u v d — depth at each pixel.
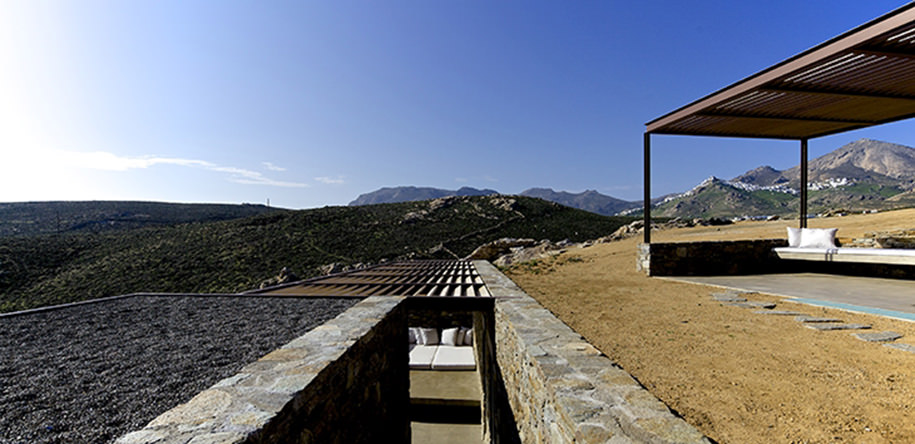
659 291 6.34
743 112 6.73
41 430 1.72
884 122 7.35
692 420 2.28
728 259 8.29
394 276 6.94
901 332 3.74
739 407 2.42
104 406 1.96
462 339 7.92
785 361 3.12
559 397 1.84
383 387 3.60
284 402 1.72
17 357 2.70
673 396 2.59
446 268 8.52
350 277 6.81
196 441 1.39
